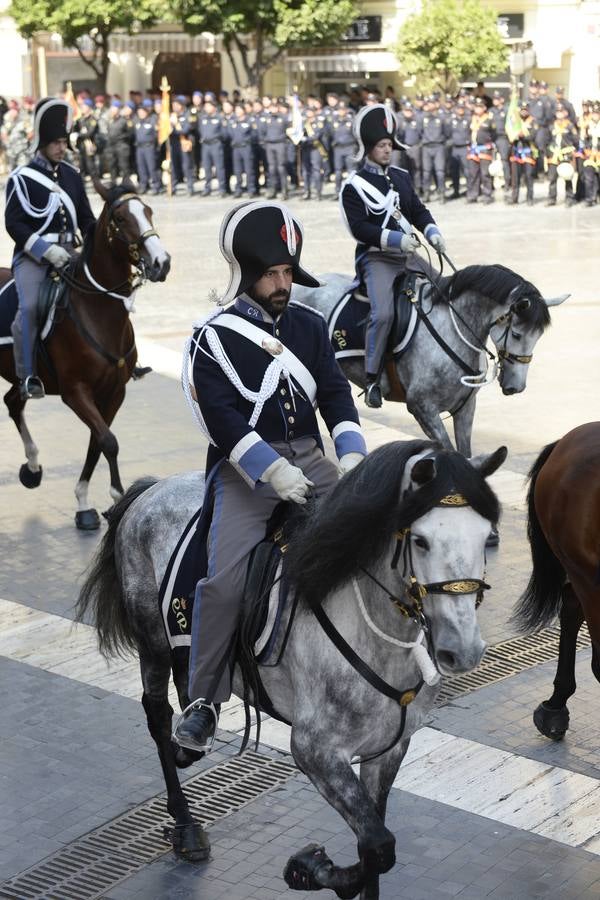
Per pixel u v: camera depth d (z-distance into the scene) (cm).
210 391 755
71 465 1794
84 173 5119
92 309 1516
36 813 948
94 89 6556
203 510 791
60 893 851
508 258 3359
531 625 1051
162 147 5322
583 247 3575
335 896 842
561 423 1973
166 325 2594
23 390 1547
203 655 769
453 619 636
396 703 727
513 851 895
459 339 1502
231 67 6562
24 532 1549
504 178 4822
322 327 789
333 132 4916
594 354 2405
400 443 690
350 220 1557
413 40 5572
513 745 1050
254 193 5047
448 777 995
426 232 1581
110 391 1563
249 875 870
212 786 987
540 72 6112
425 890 848
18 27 5856
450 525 637
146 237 1462
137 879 866
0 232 3950
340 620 716
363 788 714
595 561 934
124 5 5647
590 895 842
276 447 771
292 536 750
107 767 1016
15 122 5344
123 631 902
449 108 4834
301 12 5603
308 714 725
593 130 4588
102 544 901
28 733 1070
